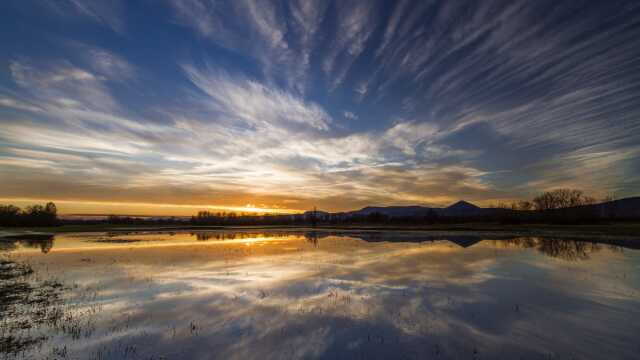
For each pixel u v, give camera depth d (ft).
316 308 44.68
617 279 62.59
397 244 131.44
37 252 107.55
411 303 47.09
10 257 94.94
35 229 264.52
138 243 141.59
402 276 65.72
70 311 42.93
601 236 160.76
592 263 81.00
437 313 42.68
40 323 38.37
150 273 68.90
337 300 48.57
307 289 55.21
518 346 32.55
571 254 97.66
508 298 49.65
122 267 76.43
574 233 179.63
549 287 56.54
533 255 95.86
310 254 99.96
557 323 39.06
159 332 35.88
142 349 31.58
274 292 53.21
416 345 32.83
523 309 44.37
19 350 31.19
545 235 170.60
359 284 58.80
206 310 43.78
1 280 62.23
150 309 44.04
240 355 30.55
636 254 97.09
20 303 46.55
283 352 31.24
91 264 81.15
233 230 259.60
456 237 165.07
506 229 219.20
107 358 29.63
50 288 55.72
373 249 113.39
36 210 330.95
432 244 130.62
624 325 38.24
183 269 73.67
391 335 35.35
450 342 33.60
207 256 95.86
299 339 34.27
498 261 84.58
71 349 31.45
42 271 71.41
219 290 54.44
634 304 46.50
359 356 30.42
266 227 315.99
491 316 41.50
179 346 32.35
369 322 39.29
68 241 152.15
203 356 30.27
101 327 37.24
